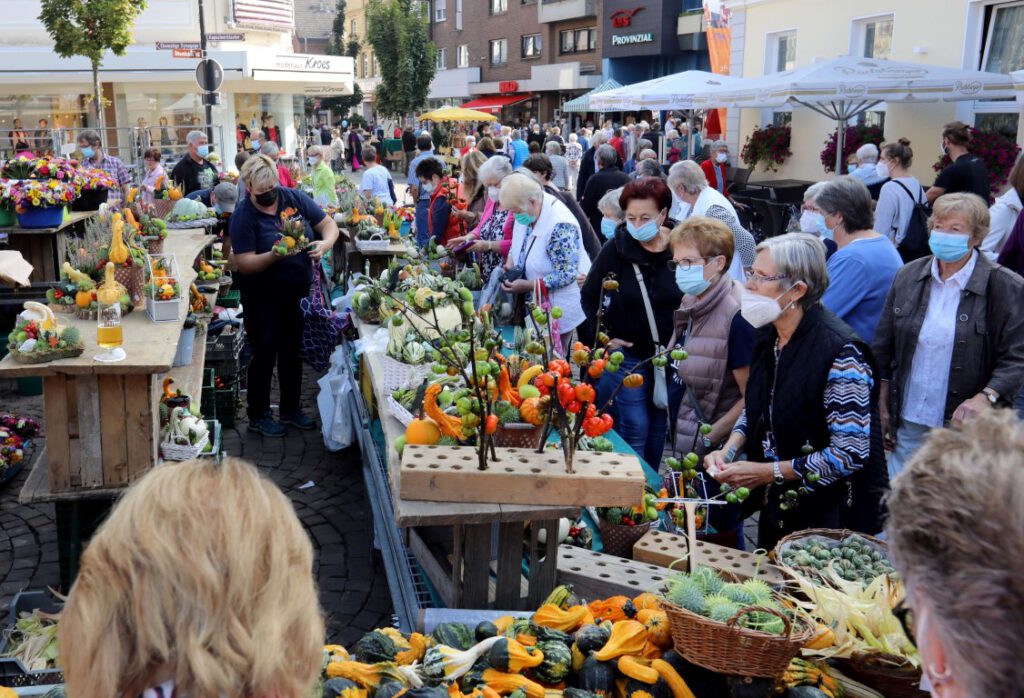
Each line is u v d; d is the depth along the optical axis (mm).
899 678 2096
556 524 2773
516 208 5270
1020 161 5332
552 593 2590
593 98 14680
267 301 6207
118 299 4633
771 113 15812
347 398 5883
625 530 3104
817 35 14516
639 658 2240
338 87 27234
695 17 31609
